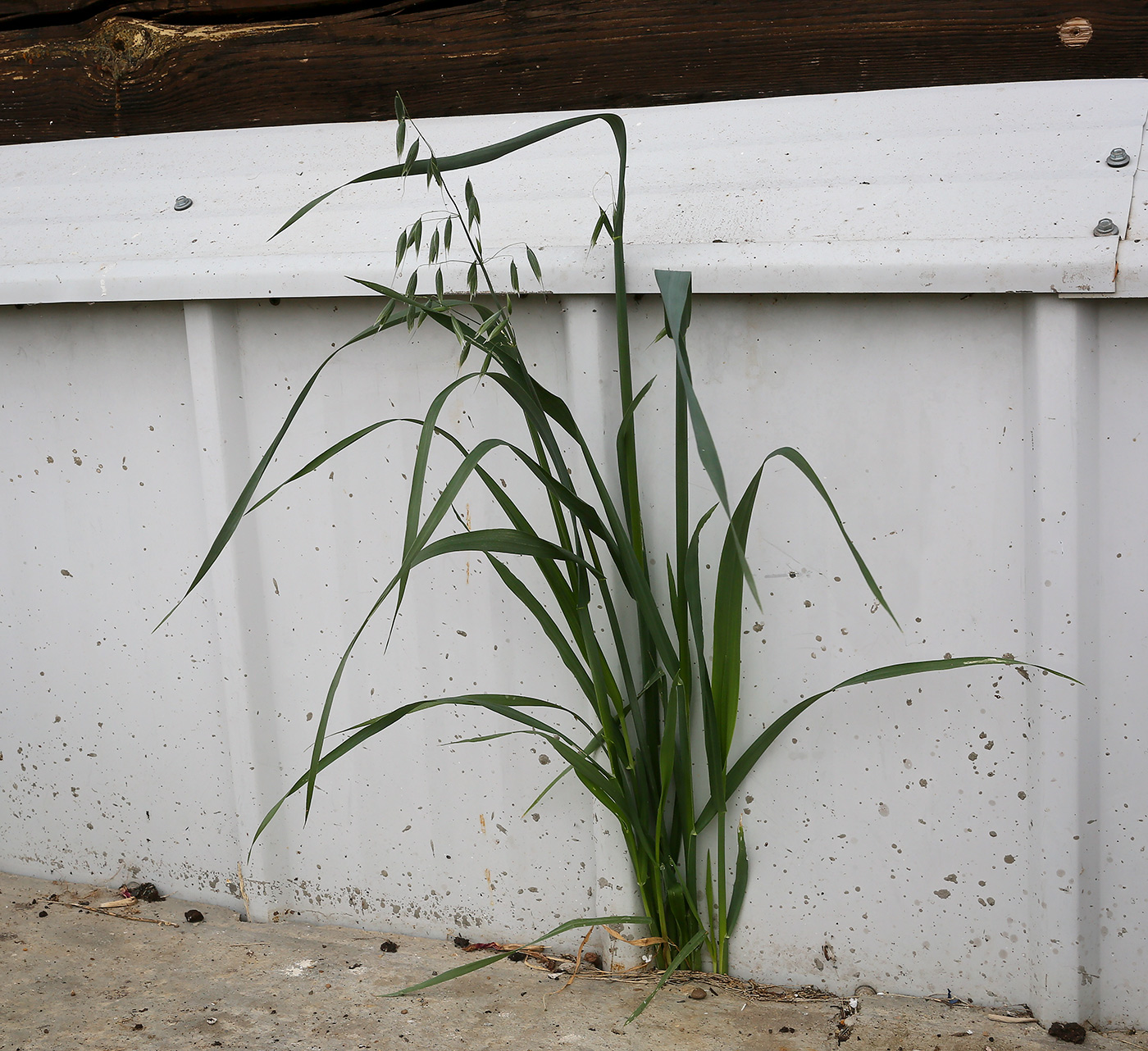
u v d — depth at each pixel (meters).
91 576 1.94
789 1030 1.72
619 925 1.79
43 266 1.85
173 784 1.94
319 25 1.90
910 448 1.70
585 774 1.69
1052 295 1.63
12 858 2.03
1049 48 1.73
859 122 1.74
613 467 1.75
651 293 1.72
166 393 1.87
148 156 1.93
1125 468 1.65
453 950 1.85
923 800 1.73
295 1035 1.74
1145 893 1.69
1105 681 1.68
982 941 1.73
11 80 2.00
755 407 1.73
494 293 1.73
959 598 1.70
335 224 1.81
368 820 1.88
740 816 1.78
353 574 1.85
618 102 1.83
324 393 1.83
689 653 1.72
